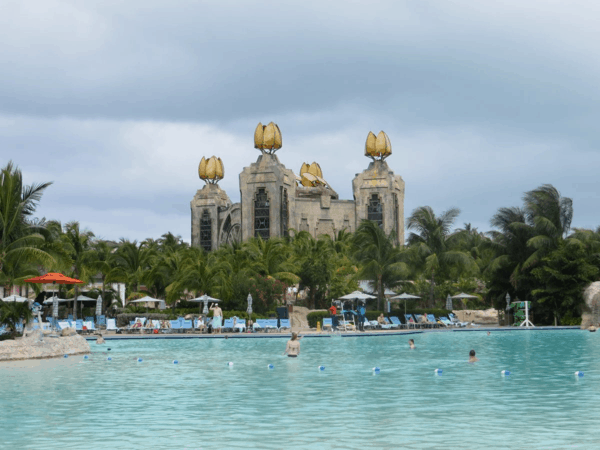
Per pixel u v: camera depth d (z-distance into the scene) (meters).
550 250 57.53
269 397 15.70
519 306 57.50
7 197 33.66
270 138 126.44
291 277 63.81
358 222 130.62
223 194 145.00
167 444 10.65
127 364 24.94
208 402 15.01
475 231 110.25
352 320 55.22
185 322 48.16
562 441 10.62
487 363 23.88
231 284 58.12
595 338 39.59
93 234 67.50
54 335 30.88
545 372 20.67
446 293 72.25
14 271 39.09
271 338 42.03
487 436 11.04
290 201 127.50
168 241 104.75
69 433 11.58
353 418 12.78
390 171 132.25
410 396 15.65
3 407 14.47
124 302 82.00
